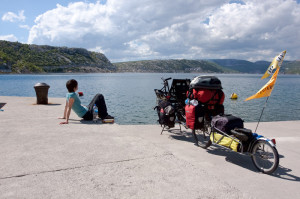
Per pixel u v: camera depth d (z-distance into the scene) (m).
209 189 2.81
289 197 2.85
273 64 4.34
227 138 4.13
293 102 27.61
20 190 2.63
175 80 6.00
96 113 6.65
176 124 7.38
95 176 3.04
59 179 2.93
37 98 10.08
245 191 2.97
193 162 4.02
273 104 25.78
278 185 3.19
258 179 3.38
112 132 5.37
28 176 2.97
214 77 5.00
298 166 3.93
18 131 5.23
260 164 3.78
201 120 4.85
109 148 4.16
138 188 2.76
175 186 2.85
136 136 5.45
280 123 7.55
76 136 4.92
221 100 5.03
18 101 10.88
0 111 8.00
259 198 2.80
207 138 5.66
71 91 6.39
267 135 5.95
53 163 3.41
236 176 3.47
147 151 4.04
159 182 2.94
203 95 4.88
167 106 5.69
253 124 7.37
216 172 3.61
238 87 60.31
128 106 22.41
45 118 6.87
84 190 2.68
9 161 3.44
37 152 3.86
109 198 2.52
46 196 2.52
